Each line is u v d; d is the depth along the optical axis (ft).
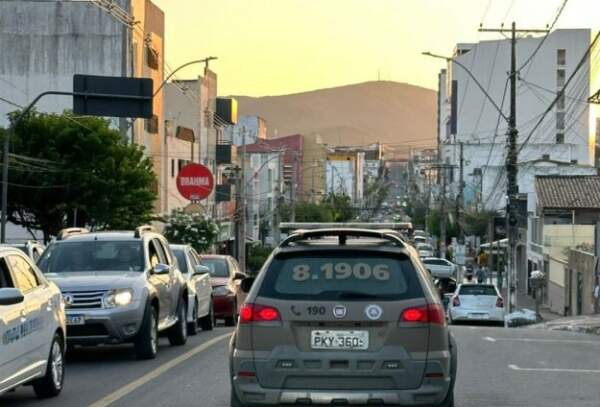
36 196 140.15
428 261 226.38
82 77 100.63
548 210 203.92
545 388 47.16
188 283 74.84
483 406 41.60
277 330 32.07
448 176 391.86
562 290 185.68
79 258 59.31
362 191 608.60
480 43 401.08
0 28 196.75
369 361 31.73
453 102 421.59
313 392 31.81
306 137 521.24
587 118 376.07
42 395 42.88
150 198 149.38
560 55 388.37
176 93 259.19
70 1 196.03
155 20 215.72
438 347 32.22
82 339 53.57
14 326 37.96
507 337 76.54
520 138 386.93
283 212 348.18
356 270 32.83
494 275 253.65
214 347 65.41
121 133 151.53
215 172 271.08
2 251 40.16
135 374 51.08
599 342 72.28
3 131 139.13
